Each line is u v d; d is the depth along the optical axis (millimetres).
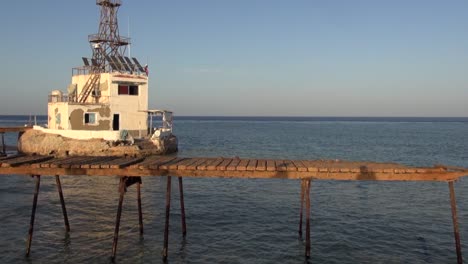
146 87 56906
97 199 29234
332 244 20016
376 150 70875
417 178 16781
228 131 136875
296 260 18109
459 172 16484
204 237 20938
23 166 17703
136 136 55562
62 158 20047
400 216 25125
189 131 135125
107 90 53781
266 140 93625
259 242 20266
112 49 59750
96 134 49188
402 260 18141
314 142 88812
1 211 25578
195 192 32062
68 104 50844
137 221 23609
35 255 18391
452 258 18375
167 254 18500
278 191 32531
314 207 27234
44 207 26656
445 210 26750
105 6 58969
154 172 17531
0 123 160750
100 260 17906
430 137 107938
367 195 31141
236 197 30250
